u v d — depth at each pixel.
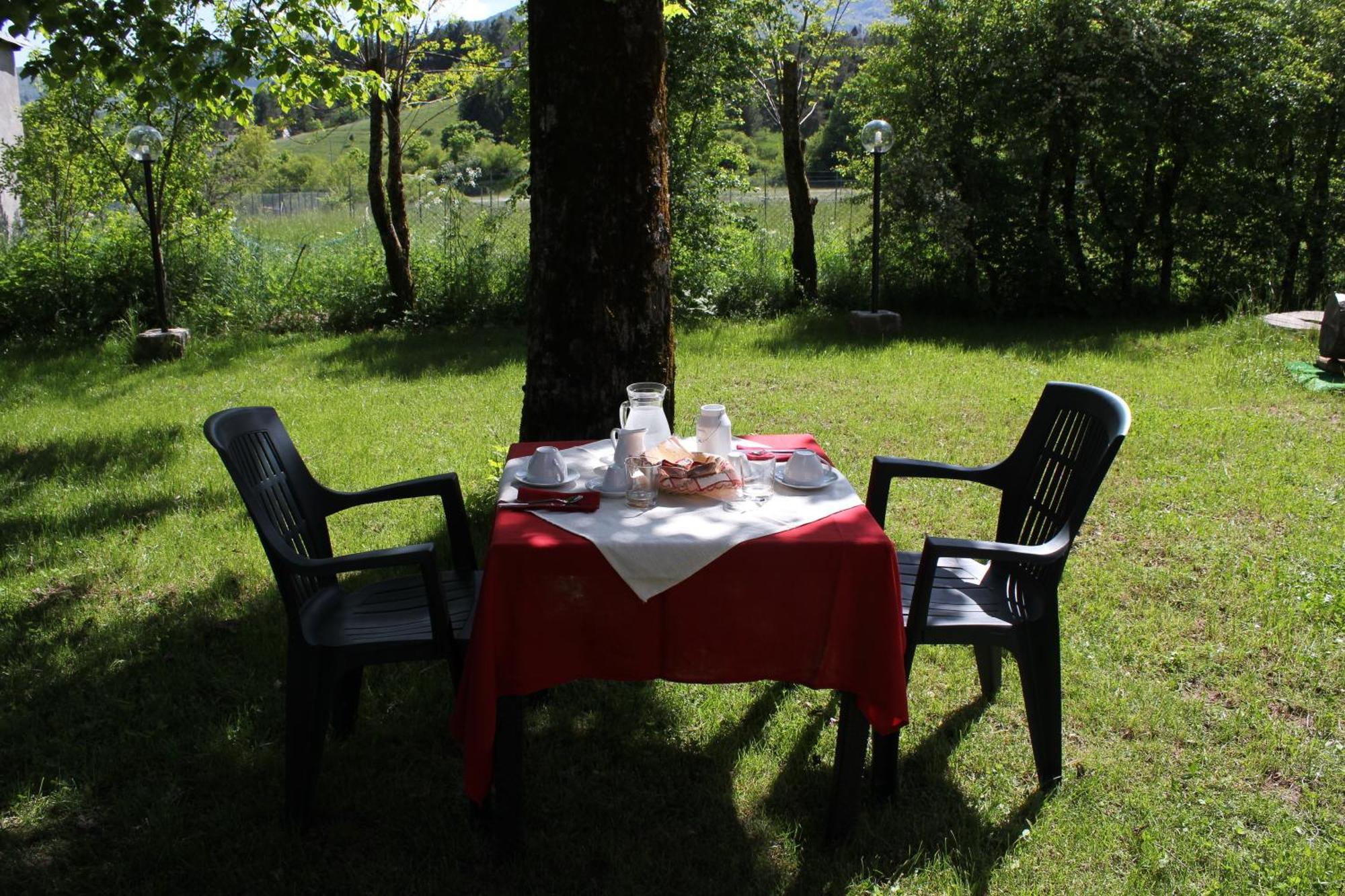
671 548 2.43
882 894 2.46
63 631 3.91
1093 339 9.67
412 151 12.79
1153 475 5.50
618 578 2.44
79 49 5.04
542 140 4.21
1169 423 6.48
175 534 4.90
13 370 9.18
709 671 2.51
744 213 12.05
